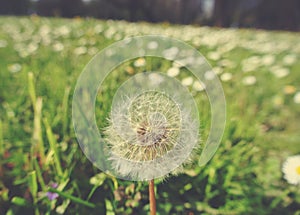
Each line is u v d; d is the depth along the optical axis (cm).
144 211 21
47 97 31
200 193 22
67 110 27
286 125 33
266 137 30
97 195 22
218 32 99
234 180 23
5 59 48
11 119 28
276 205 22
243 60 52
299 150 29
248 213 21
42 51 52
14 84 36
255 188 23
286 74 44
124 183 22
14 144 25
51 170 22
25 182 22
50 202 20
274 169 25
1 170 22
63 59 46
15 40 65
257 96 39
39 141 22
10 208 20
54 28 84
